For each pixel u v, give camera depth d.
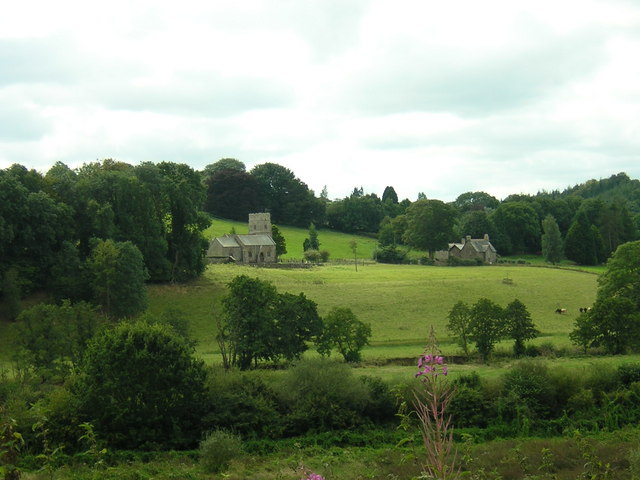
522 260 177.50
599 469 26.56
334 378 49.12
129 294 88.81
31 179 102.19
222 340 71.38
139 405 44.41
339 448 42.19
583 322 72.75
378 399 48.53
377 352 74.38
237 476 34.47
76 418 43.03
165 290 104.38
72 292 92.31
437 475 11.07
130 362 45.03
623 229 194.25
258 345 67.50
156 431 44.44
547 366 54.16
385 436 44.47
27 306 89.56
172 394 45.31
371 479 32.16
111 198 107.88
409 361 68.56
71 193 106.06
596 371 52.94
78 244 103.38
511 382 50.56
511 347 76.12
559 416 48.94
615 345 71.25
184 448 44.12
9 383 53.19
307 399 47.88
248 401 47.03
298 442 43.91
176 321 72.88
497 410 48.03
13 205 91.88
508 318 71.62
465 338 72.38
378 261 169.25
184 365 46.84
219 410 46.44
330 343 70.81
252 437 45.09
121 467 36.75
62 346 60.66
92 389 44.31
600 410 48.56
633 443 37.75
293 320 70.62
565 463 34.12
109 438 43.28
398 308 99.31
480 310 71.25
